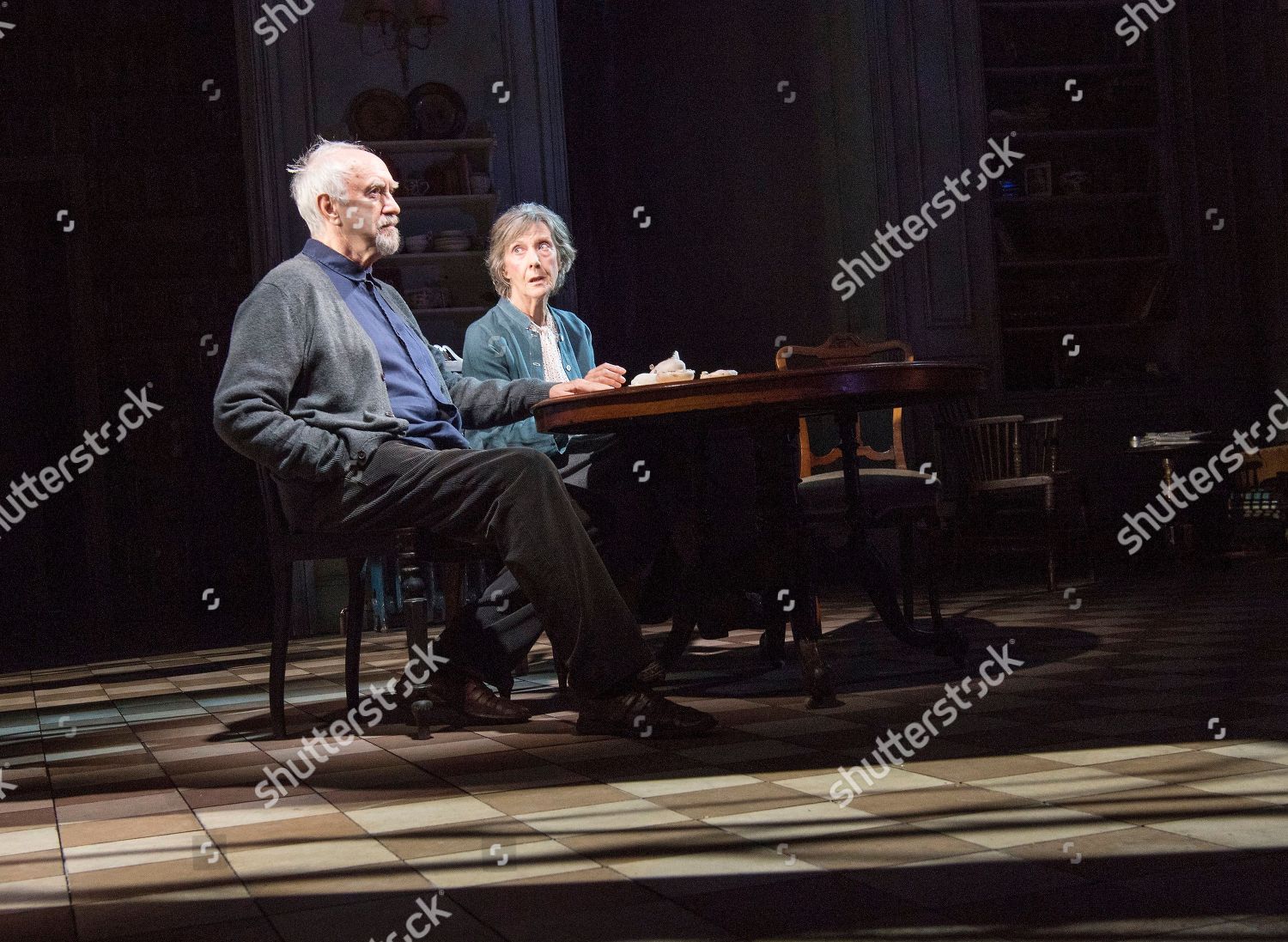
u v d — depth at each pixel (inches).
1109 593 199.2
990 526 247.4
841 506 140.2
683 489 127.1
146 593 345.7
